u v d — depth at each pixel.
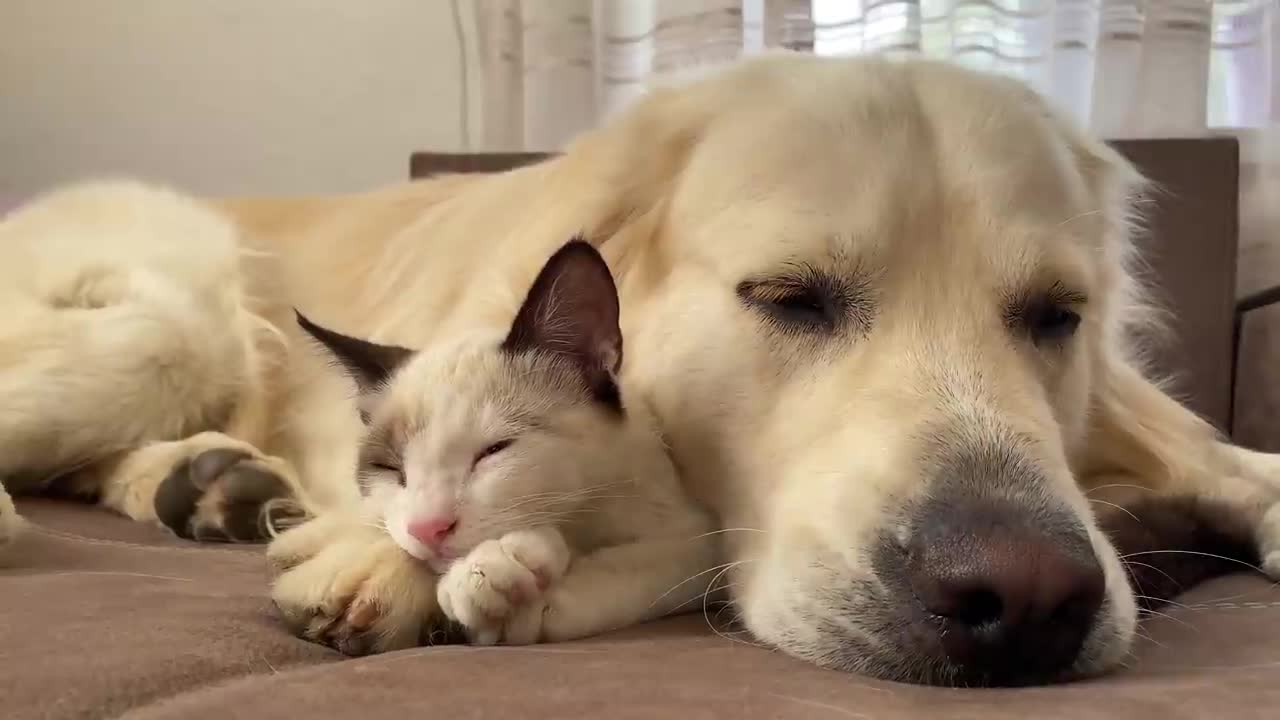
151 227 0.59
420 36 0.98
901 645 0.29
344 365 0.38
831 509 0.32
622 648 0.28
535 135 0.83
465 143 0.95
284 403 0.56
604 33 0.84
